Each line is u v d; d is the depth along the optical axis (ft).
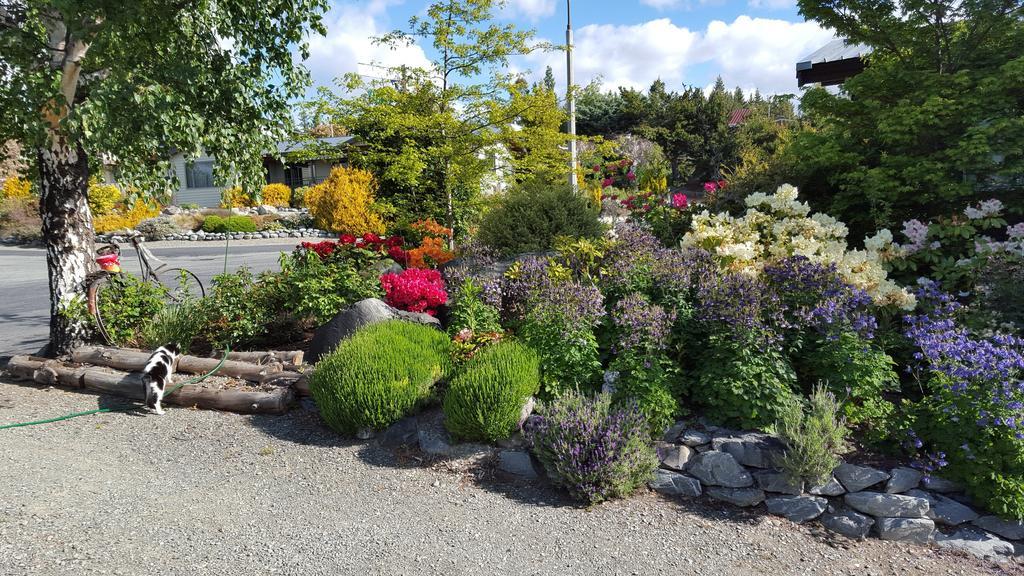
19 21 18.95
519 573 10.22
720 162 108.17
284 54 21.53
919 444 12.66
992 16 20.83
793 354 15.42
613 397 14.82
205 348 21.81
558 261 22.30
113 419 16.93
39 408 17.62
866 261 17.13
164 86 18.31
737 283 15.19
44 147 19.01
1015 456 11.92
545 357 15.79
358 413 15.25
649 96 134.92
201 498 12.32
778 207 20.25
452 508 12.42
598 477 12.78
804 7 23.95
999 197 21.30
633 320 14.93
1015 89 20.75
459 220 36.06
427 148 32.89
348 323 19.49
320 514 11.90
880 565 11.24
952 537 12.00
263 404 17.16
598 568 10.52
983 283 16.87
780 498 12.84
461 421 14.39
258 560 10.09
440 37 31.73
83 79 20.43
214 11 20.74
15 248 70.44
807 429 12.62
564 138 34.14
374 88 32.19
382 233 38.65
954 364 13.03
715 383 14.25
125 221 78.64
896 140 22.03
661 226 27.73
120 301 22.16
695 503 13.05
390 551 10.68
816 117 25.54
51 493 11.95
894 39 23.00
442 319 22.02
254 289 22.26
